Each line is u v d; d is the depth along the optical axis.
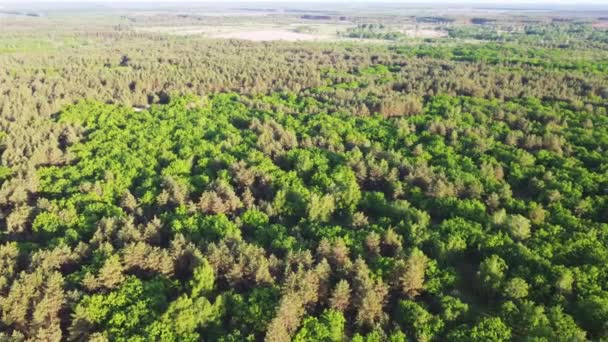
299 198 88.94
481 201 88.19
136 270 70.62
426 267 69.38
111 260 66.56
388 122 131.38
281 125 128.00
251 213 84.19
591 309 59.44
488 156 104.94
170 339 57.91
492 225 78.44
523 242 74.50
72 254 72.06
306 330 58.72
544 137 112.12
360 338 57.59
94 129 131.75
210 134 124.56
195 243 76.06
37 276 65.38
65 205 87.75
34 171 100.44
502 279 66.12
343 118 135.88
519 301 62.50
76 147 116.31
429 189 89.31
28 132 125.00
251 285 67.12
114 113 143.50
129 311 61.44
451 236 75.00
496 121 129.00
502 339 55.88
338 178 96.31
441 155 107.31
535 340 53.59
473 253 75.25
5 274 68.06
